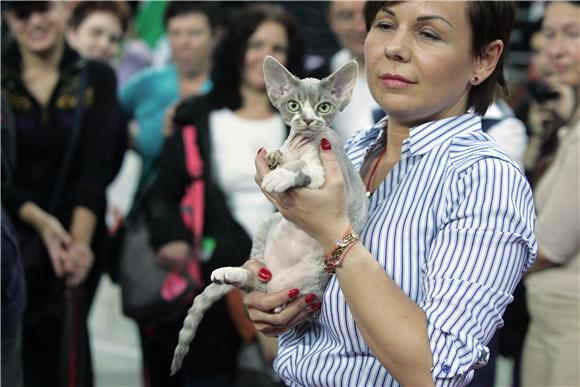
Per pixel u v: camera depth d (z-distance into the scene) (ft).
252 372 15.20
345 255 7.10
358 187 8.10
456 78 7.89
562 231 13.14
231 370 15.38
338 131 16.28
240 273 8.67
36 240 16.14
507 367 20.99
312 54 21.09
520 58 22.70
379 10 8.04
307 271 8.44
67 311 15.89
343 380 7.66
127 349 22.98
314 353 7.96
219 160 15.72
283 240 8.62
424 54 7.78
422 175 7.80
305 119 8.27
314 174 7.30
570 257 13.29
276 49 16.05
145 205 15.92
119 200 26.05
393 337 6.86
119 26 22.22
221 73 16.14
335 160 7.41
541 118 16.20
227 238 15.35
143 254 15.61
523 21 23.52
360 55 16.48
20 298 13.01
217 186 15.66
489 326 7.09
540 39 17.56
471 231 7.13
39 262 16.08
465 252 7.12
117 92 17.44
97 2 21.88
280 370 8.33
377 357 7.06
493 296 7.04
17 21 16.33
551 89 16.05
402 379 6.95
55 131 16.46
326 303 7.88
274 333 8.48
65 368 15.61
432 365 6.81
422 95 7.85
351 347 7.71
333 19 17.38
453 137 7.91
